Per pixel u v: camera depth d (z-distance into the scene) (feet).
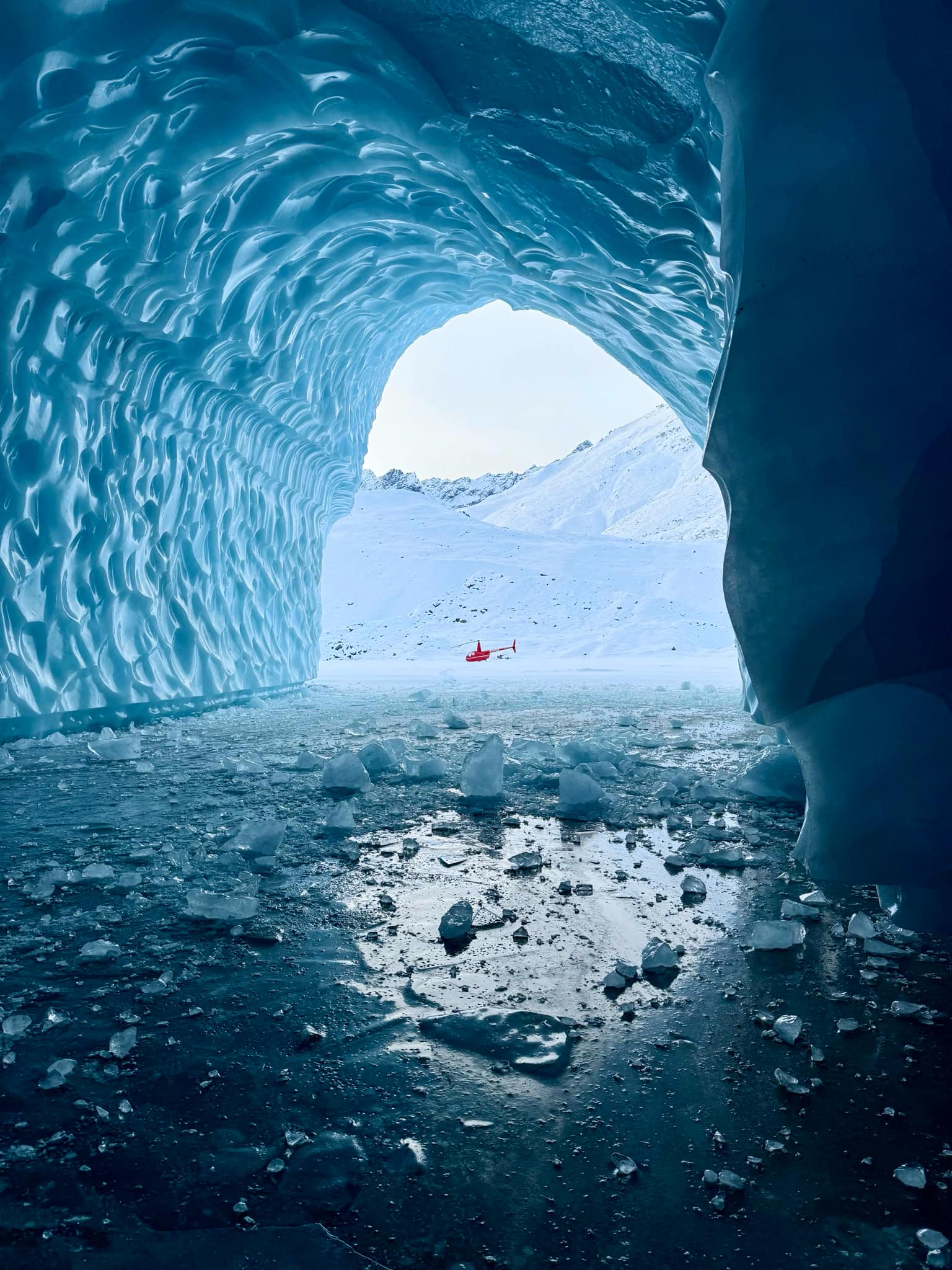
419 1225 3.59
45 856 9.55
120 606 23.88
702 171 12.26
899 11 6.34
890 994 5.93
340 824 11.05
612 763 16.25
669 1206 3.70
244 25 12.98
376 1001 5.83
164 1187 3.85
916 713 6.29
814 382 6.62
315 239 24.00
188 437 27.76
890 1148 4.11
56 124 13.61
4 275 16.78
